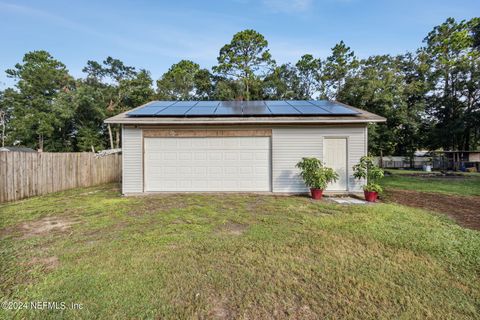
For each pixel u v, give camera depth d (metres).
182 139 8.14
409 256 3.28
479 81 20.62
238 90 23.81
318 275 2.79
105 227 4.50
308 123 7.93
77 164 9.68
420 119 20.72
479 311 2.22
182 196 7.58
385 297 2.40
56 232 4.24
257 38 23.97
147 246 3.60
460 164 19.83
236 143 8.16
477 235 4.01
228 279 2.70
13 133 24.11
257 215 5.31
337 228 4.38
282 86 25.11
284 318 2.11
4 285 2.57
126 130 7.98
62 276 2.75
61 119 23.97
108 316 2.12
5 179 6.72
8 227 4.52
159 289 2.50
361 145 8.02
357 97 17.47
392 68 20.38
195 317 2.12
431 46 22.42
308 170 7.30
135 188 8.02
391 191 8.57
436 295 2.44
